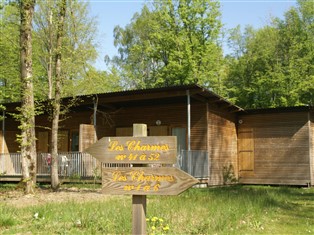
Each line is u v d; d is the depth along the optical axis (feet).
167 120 67.21
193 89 55.42
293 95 104.06
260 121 72.69
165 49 111.24
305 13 116.78
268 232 25.95
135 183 16.10
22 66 47.65
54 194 46.32
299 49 109.40
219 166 66.64
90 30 66.44
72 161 61.11
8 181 67.62
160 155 15.93
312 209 36.83
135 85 131.75
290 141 69.31
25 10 47.29
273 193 48.65
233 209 31.96
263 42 119.03
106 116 71.77
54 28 62.59
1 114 73.46
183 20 105.91
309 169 66.95
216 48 110.83
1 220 26.37
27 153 47.55
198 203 35.81
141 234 16.14
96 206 33.12
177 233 24.07
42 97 78.79
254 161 72.49
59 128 76.64
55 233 24.03
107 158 16.56
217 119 67.26
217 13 107.76
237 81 121.80
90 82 62.64
